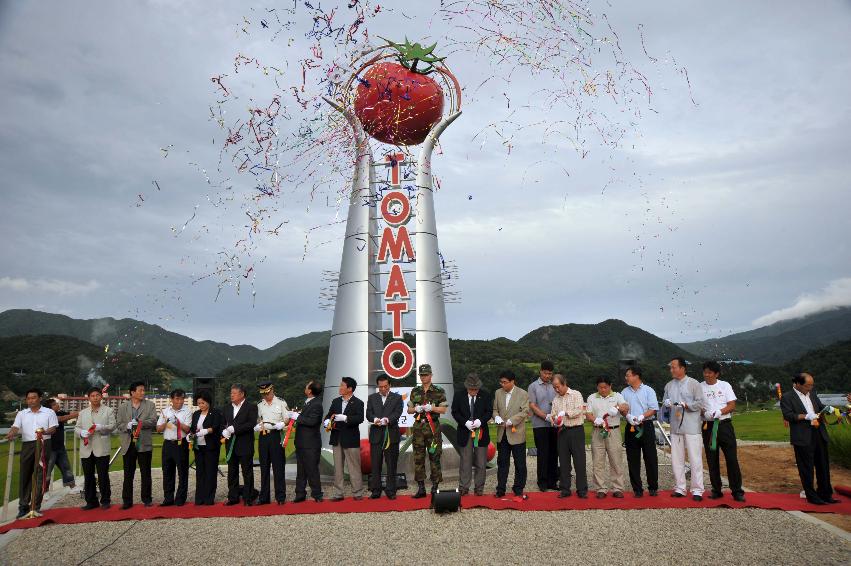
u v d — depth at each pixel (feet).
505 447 32.94
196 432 33.99
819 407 29.96
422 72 45.83
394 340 45.42
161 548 24.80
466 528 26.08
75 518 30.99
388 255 46.50
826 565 20.20
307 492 39.47
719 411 29.96
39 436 32.14
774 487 36.35
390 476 33.60
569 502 30.48
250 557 23.08
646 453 31.78
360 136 46.60
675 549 22.38
